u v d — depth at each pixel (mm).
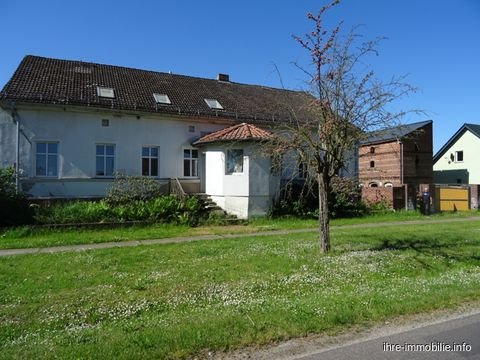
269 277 8711
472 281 7988
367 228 17156
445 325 5617
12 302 7047
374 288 7711
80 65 23297
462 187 27031
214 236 14836
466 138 40125
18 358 4480
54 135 19281
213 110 23062
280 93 28953
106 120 20406
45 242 13094
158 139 21516
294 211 20438
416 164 31938
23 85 19375
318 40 10555
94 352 4613
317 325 5457
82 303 7012
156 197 19344
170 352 4648
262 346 4898
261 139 17812
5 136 18438
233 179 20125
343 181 18484
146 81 24172
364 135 10680
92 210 16469
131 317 6402
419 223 19594
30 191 18719
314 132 11656
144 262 10148
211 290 7789
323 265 9758
